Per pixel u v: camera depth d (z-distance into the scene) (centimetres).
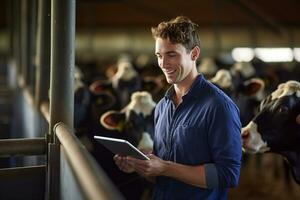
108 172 351
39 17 371
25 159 412
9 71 962
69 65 223
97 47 1355
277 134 240
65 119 223
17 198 223
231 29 1312
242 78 575
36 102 378
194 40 177
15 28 826
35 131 385
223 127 172
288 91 241
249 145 242
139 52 1377
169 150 189
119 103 485
